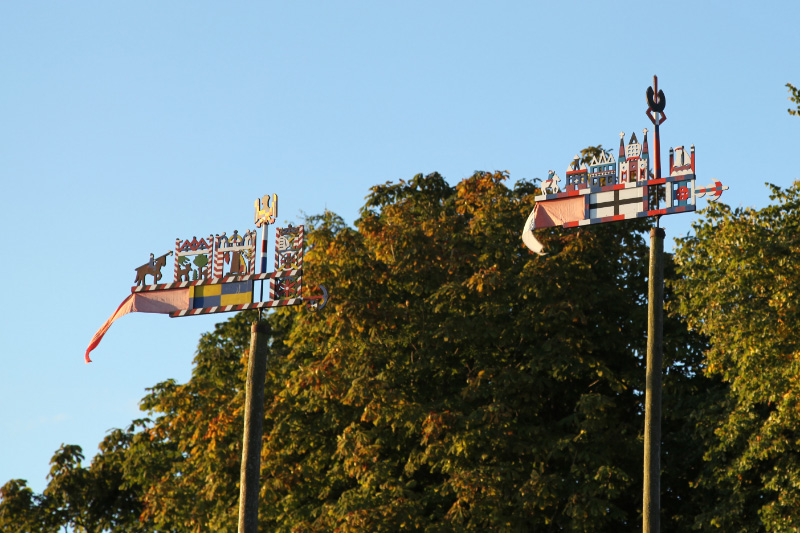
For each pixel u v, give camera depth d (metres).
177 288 18.22
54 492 47.38
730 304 29.73
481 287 31.50
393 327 32.72
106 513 48.03
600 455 30.88
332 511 31.16
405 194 41.69
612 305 33.50
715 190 16.77
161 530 43.34
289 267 17.73
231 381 40.72
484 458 30.62
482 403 32.62
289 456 34.12
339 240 34.06
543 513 31.06
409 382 33.25
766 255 28.91
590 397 31.00
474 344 33.00
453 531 29.61
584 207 17.58
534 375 32.19
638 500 32.50
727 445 30.02
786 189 30.92
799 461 28.64
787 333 28.25
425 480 32.97
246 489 17.08
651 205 17.12
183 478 37.25
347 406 33.66
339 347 32.97
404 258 33.12
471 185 36.16
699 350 34.28
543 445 31.45
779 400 27.89
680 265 32.41
